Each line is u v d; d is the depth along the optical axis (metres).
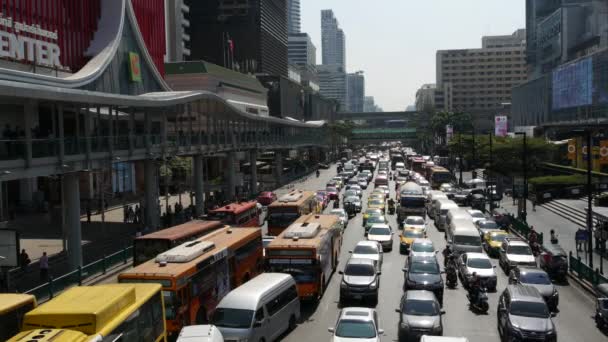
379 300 29.64
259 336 21.52
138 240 29.59
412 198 54.97
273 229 44.75
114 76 55.47
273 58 198.50
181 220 53.84
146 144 46.66
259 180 100.12
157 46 77.00
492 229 46.25
